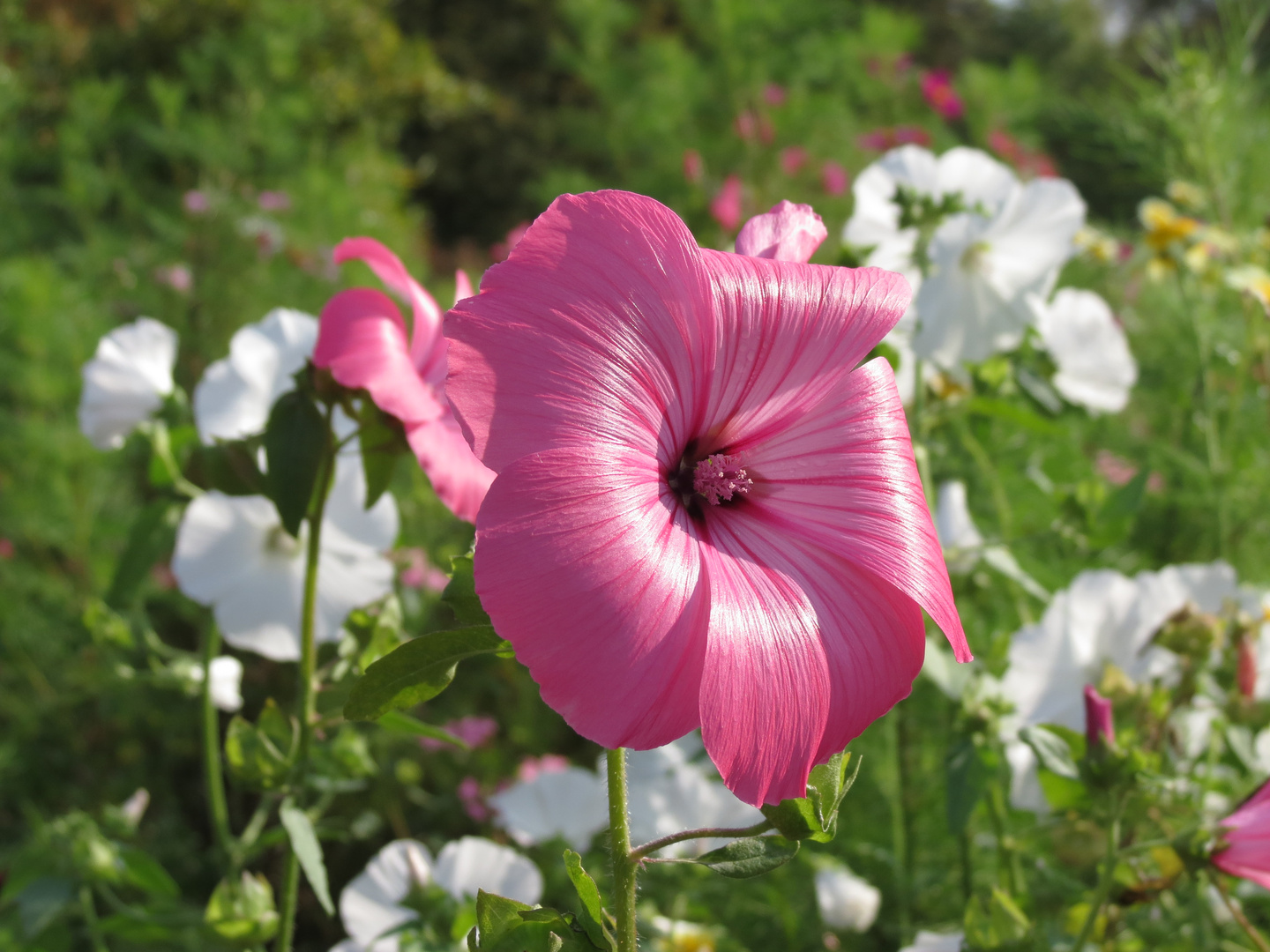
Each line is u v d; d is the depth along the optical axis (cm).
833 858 55
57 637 90
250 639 45
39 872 45
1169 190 82
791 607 27
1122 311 105
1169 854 41
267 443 34
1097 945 43
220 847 44
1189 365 79
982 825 56
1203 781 46
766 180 149
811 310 28
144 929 43
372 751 80
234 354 46
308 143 166
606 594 25
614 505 25
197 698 85
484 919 27
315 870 35
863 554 28
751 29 145
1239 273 64
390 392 32
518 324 26
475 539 25
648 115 154
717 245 120
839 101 156
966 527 54
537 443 25
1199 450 75
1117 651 50
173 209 146
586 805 66
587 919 27
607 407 26
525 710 86
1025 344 59
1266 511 71
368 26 211
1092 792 36
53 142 142
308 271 133
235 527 45
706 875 56
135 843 53
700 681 25
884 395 30
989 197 55
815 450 29
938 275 52
